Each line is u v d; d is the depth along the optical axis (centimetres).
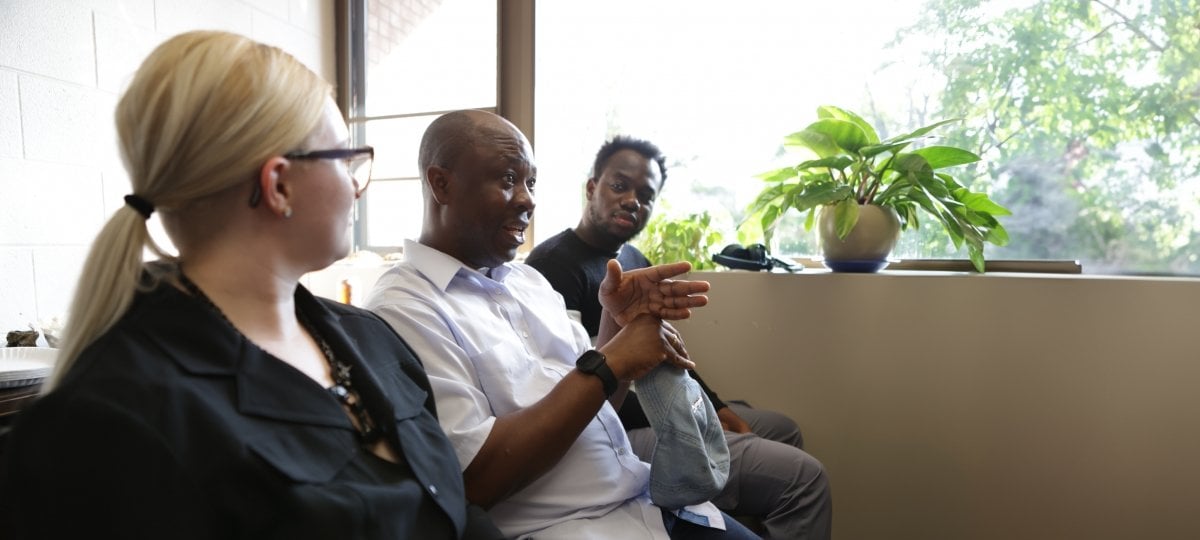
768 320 167
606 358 93
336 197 62
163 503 44
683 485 95
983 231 165
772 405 168
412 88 249
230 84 54
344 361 67
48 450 42
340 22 254
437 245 110
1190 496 136
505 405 96
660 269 101
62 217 166
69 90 167
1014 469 149
